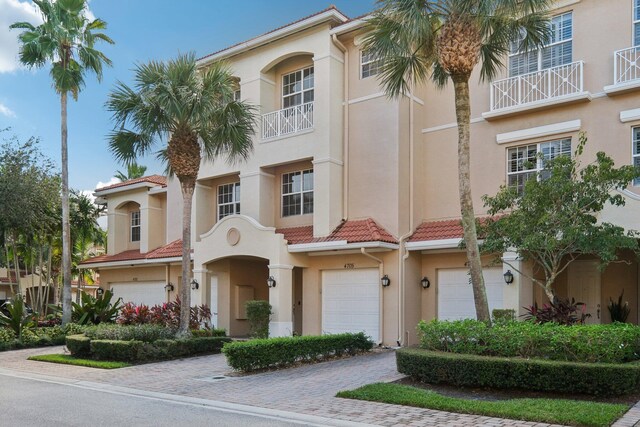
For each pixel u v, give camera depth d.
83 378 13.40
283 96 22.09
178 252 23.86
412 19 12.34
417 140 19.38
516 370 9.83
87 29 23.59
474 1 12.24
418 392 10.02
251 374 13.33
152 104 16.52
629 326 10.66
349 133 19.89
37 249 30.31
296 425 8.47
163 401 10.51
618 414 8.16
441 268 18.77
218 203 24.08
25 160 24.44
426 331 11.76
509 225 13.08
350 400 9.98
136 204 29.22
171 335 17.34
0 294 37.50
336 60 20.05
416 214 19.00
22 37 22.55
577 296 17.14
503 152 17.75
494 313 15.73
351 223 19.23
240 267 23.62
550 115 16.89
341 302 19.64
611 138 15.77
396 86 14.41
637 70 15.50
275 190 21.95
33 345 20.09
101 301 22.56
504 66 16.42
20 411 9.65
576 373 9.36
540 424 7.99
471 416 8.58
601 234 12.18
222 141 17.77
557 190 12.52
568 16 16.98
